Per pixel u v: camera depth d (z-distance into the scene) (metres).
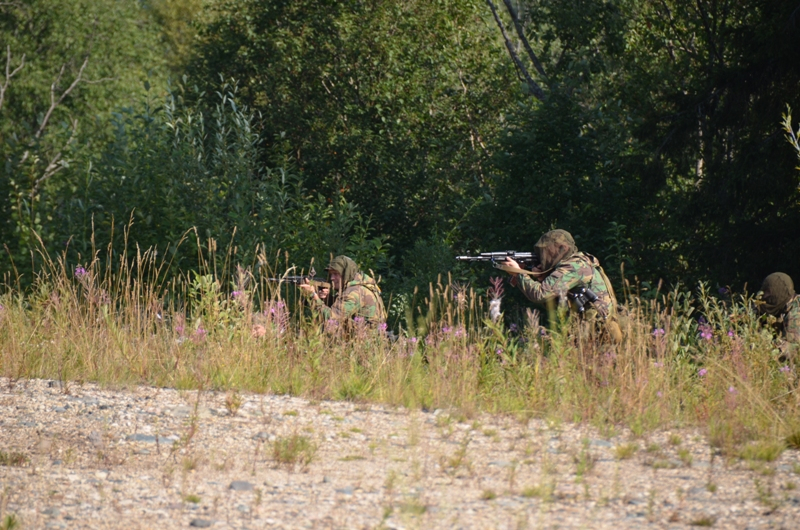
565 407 20.31
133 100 109.00
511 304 48.56
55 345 25.94
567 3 70.94
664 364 22.56
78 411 20.22
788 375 22.14
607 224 51.59
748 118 50.94
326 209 52.97
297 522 12.56
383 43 80.44
